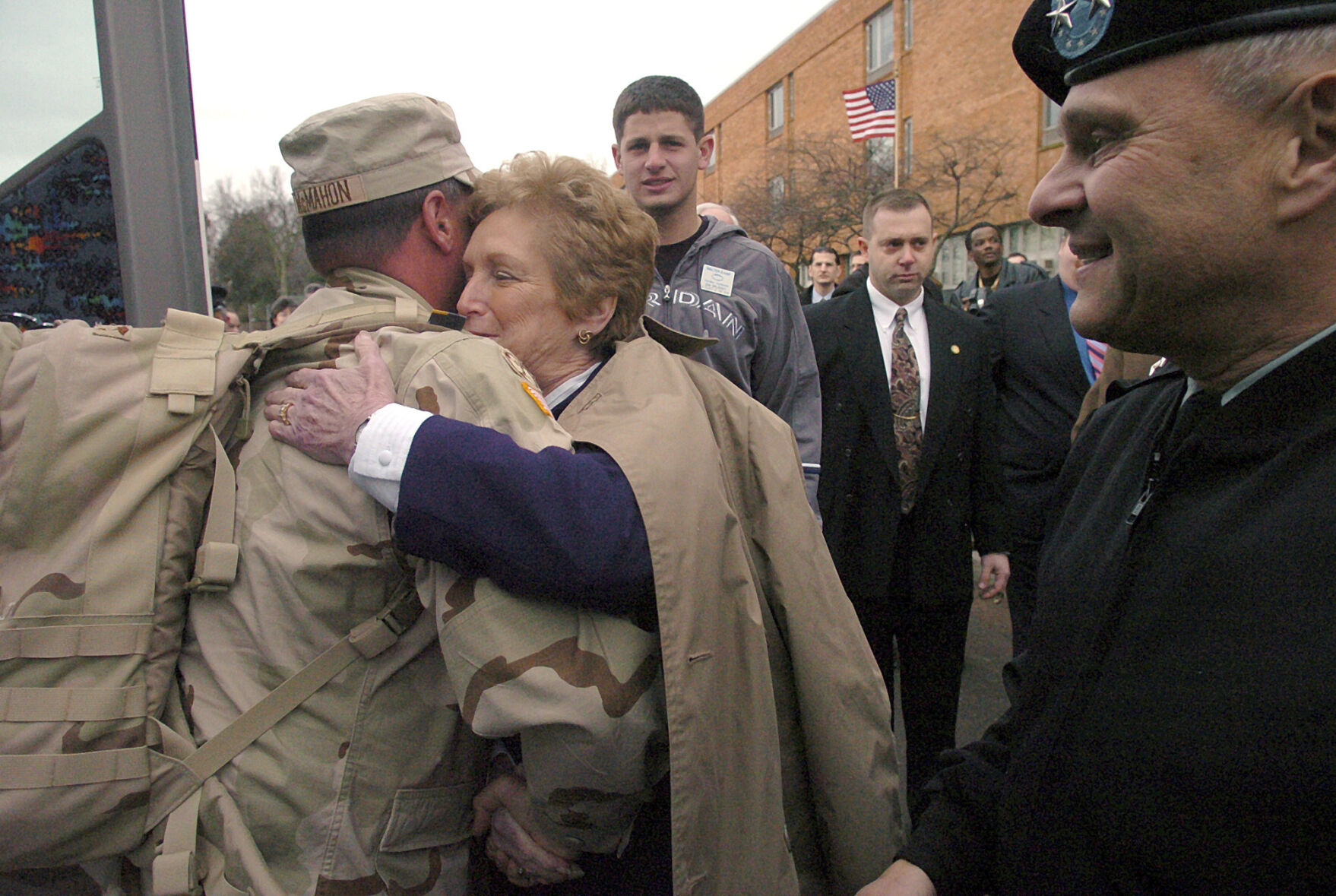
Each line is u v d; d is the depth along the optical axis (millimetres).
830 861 1232
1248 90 689
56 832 912
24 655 917
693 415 1106
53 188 1853
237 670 1000
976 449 2902
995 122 15641
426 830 1064
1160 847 726
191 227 1895
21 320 1858
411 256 1224
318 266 1258
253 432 1051
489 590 959
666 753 1078
